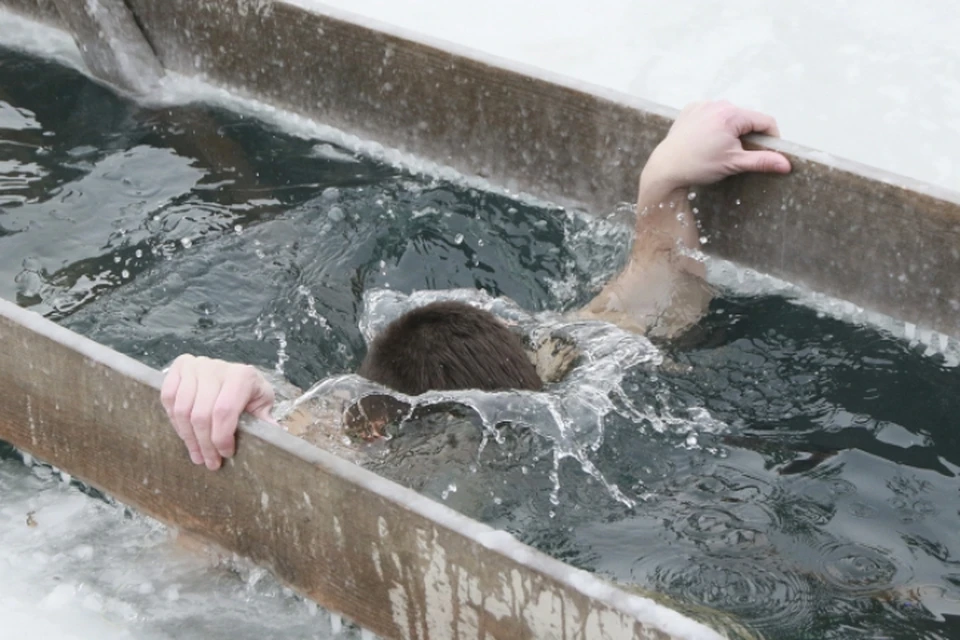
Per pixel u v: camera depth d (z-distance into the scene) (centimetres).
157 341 428
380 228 477
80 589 351
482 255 462
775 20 614
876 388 391
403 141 508
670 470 351
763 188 420
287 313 441
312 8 504
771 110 554
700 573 322
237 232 479
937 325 405
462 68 474
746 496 345
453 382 345
